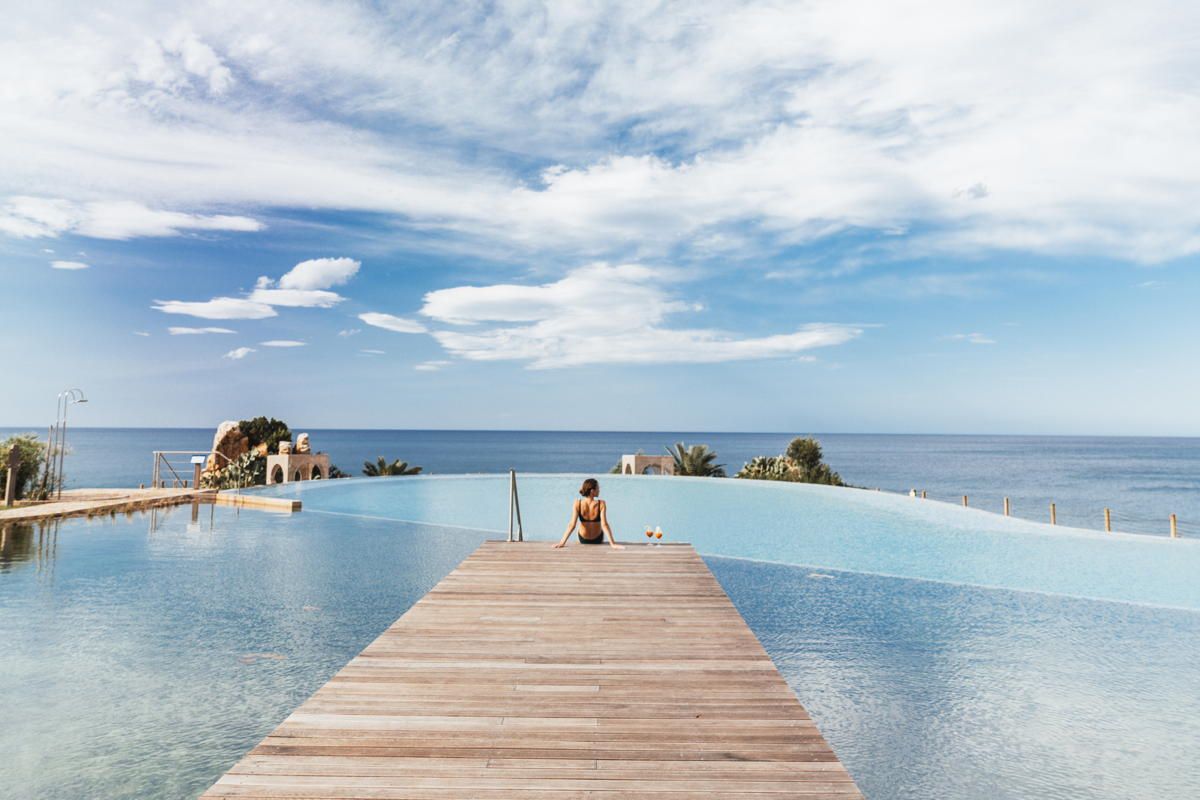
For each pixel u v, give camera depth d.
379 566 10.27
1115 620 7.82
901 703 5.39
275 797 2.33
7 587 8.73
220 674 5.66
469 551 11.62
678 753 2.69
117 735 4.55
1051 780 4.21
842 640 7.04
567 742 2.78
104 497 17.58
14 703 5.05
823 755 2.68
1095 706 5.34
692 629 4.49
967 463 101.56
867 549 12.88
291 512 16.75
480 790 2.39
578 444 186.62
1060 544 11.21
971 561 11.34
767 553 13.02
